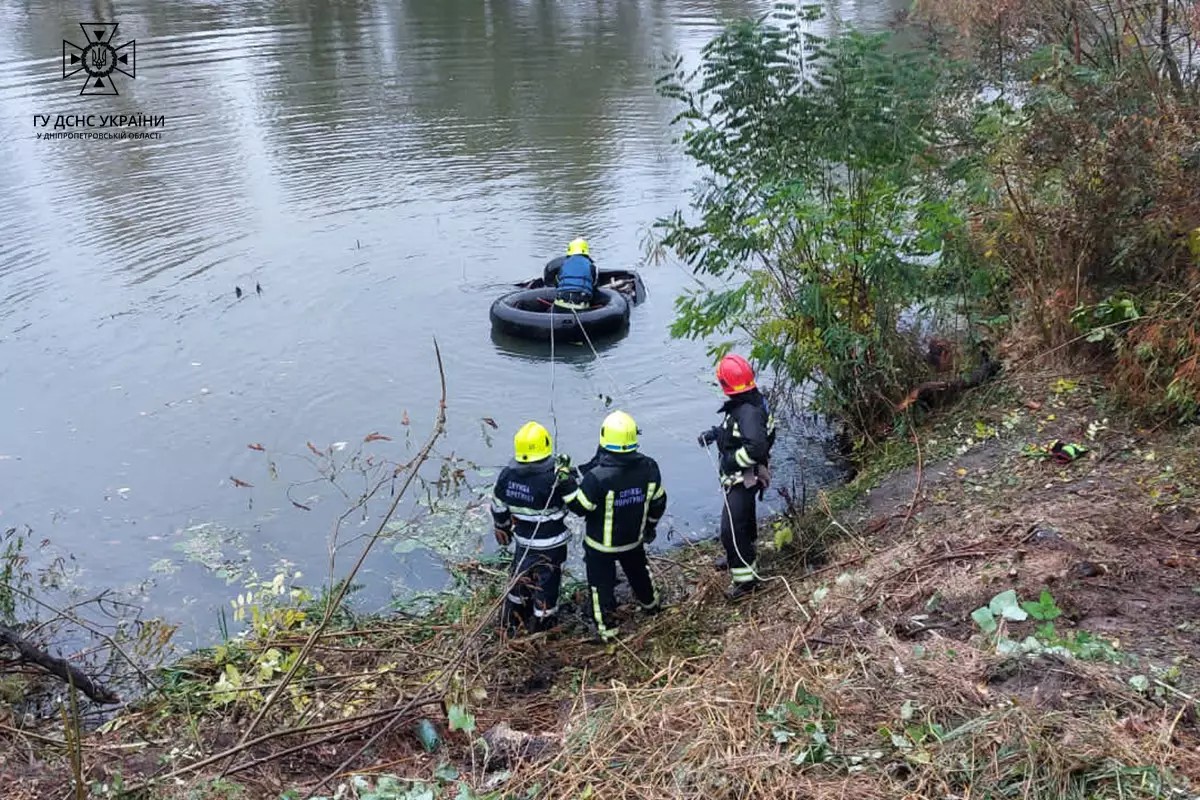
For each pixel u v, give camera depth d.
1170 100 7.80
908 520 6.60
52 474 8.29
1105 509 5.89
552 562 6.12
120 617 6.49
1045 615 4.52
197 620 6.46
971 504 6.54
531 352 10.60
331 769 4.58
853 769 3.62
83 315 11.37
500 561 7.01
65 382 9.91
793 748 3.77
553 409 9.37
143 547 7.29
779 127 7.74
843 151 7.54
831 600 5.43
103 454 8.61
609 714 4.38
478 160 17.03
